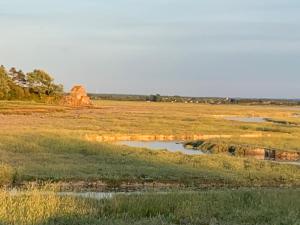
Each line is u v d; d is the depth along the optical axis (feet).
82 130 159.43
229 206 44.57
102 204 43.68
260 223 38.73
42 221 36.65
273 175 80.89
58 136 120.37
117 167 78.38
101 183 67.92
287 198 48.39
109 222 37.32
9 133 123.54
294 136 163.73
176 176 74.69
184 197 47.34
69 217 38.58
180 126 198.49
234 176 77.66
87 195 52.11
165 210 42.39
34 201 41.50
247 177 78.02
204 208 42.78
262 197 48.70
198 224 38.60
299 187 73.41
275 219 39.50
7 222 35.32
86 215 39.42
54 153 92.99
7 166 70.85
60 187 64.34
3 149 93.91
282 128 202.90
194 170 80.33
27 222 35.88
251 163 91.66
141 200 44.29
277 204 45.34
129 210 41.57
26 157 85.05
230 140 142.51
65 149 98.17
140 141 152.35
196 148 133.69
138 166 81.46
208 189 68.64
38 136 116.47
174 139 162.30
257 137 156.76
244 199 48.37
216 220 39.29
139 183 69.77
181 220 39.37
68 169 73.77
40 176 68.13
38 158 84.43
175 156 95.35
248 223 38.81
